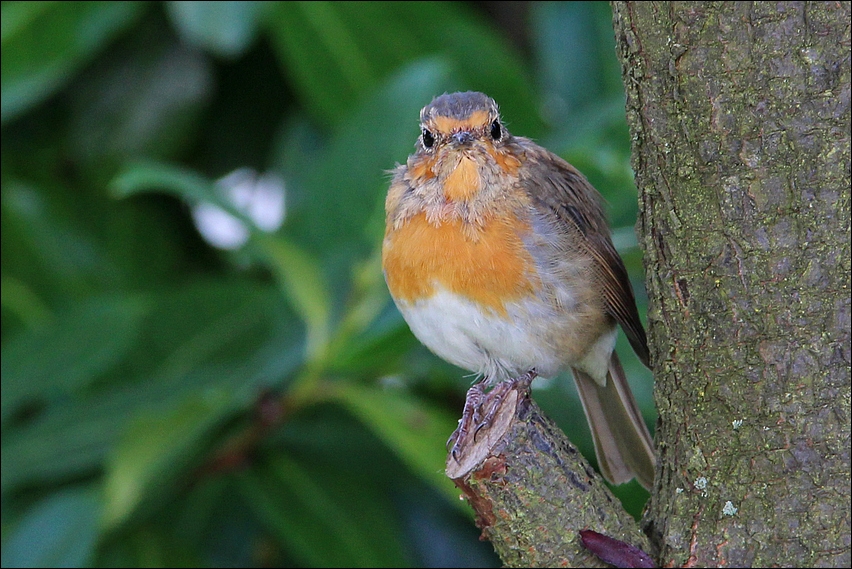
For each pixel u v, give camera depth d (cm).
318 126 1061
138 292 1038
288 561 995
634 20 525
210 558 926
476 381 843
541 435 606
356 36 984
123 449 795
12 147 1058
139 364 946
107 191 1057
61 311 941
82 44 922
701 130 516
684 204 534
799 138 498
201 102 1036
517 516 600
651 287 571
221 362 938
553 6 1032
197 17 856
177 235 1112
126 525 902
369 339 836
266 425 886
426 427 841
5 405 901
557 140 930
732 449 553
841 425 525
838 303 514
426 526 986
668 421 590
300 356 887
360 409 858
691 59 509
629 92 544
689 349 557
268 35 1066
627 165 928
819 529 536
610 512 610
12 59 911
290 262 831
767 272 521
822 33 486
